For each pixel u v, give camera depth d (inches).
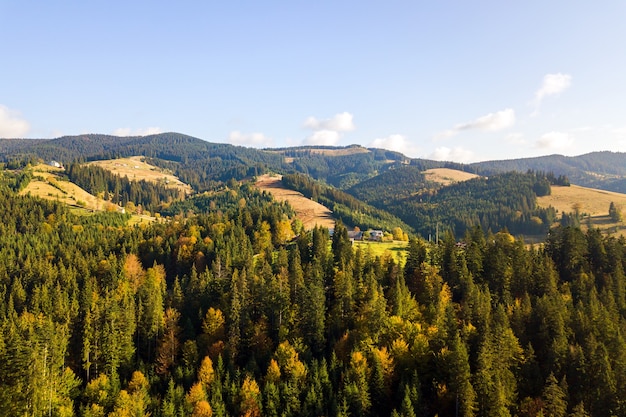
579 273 4800.7
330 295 4606.3
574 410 2792.8
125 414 3090.6
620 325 3737.7
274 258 6200.8
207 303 4626.0
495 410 2881.4
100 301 4286.4
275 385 3376.0
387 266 5260.8
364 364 3334.2
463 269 4594.0
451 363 3068.4
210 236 7022.6
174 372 3681.1
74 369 3782.0
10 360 3107.8
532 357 3366.1
